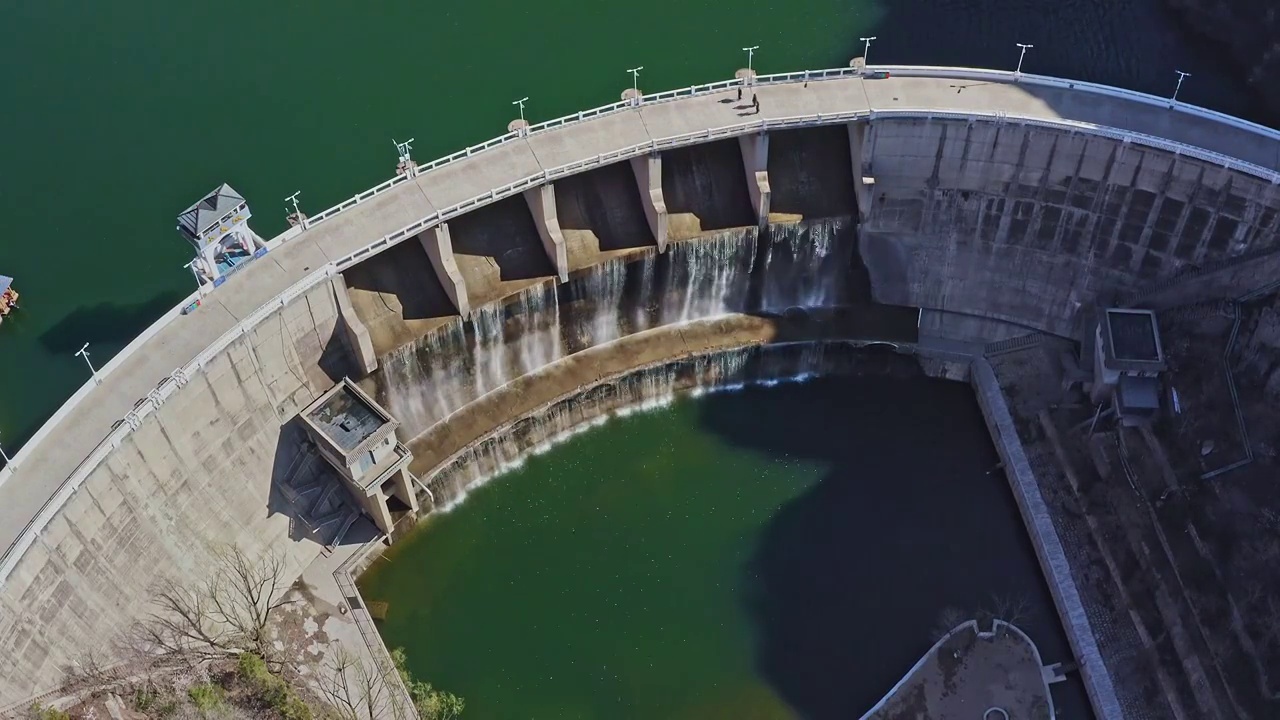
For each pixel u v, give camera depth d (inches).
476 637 5423.2
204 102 6786.4
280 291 5329.7
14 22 7091.5
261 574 5418.3
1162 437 5580.7
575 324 6097.4
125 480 4950.8
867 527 5703.7
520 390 6013.8
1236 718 4970.5
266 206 6392.7
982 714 5157.5
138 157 6579.7
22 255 6245.1
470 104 6791.3
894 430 6023.6
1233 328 5595.5
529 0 7244.1
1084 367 5959.6
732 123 5890.8
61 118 6722.4
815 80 6023.6
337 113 6747.1
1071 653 5359.3
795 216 6082.7
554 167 5728.3
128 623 5049.2
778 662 5354.3
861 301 6309.1
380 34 7076.8
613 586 5551.2
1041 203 5890.8
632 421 6092.5
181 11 7155.5
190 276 6200.8
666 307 6220.5
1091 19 7234.3
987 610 5467.5
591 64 6973.4
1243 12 7096.5
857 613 5467.5
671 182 6117.1
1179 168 5590.6
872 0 7249.0
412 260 5807.1
